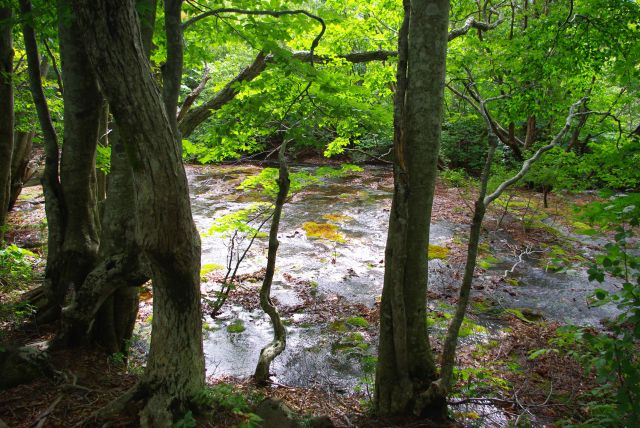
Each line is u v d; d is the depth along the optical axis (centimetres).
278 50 456
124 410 309
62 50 420
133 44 233
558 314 732
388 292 387
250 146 594
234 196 1513
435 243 1094
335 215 1327
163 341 305
